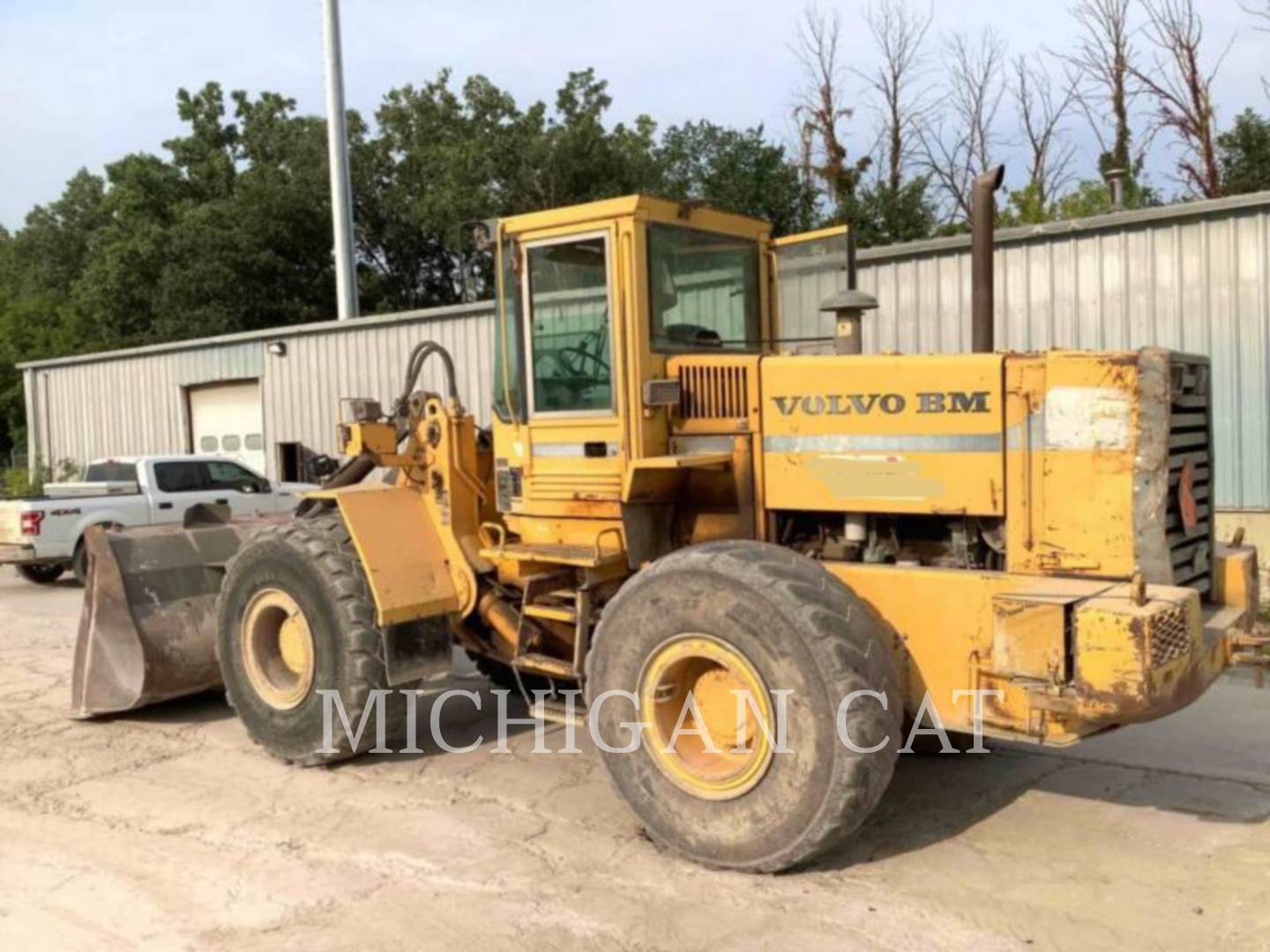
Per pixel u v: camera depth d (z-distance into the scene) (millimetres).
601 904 4066
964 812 4938
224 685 6473
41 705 7266
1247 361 9422
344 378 17016
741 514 4879
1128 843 4555
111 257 31031
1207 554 4566
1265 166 20578
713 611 4234
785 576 4172
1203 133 21516
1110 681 3727
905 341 11023
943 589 4246
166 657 6699
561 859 4496
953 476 4359
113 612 6742
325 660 5613
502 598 5727
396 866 4461
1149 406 4016
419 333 15930
